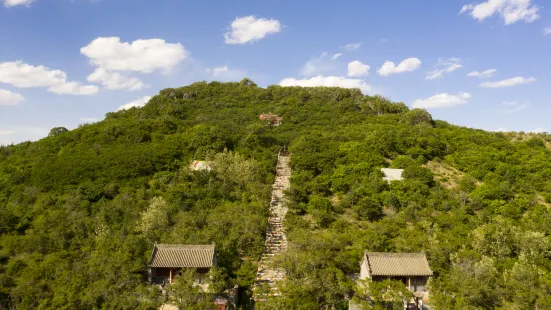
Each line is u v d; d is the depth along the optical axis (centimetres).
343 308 4209
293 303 3809
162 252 4747
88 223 6038
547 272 4778
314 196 6981
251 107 14162
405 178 7662
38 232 5916
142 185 7569
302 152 8769
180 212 6275
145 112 12294
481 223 6025
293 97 14838
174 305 4138
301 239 4997
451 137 10081
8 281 4631
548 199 7250
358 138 9656
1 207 7031
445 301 3912
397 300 3919
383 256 4722
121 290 4053
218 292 4175
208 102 14512
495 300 4278
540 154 9094
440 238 5403
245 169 7506
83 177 7788
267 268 5153
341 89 15100
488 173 7988
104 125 10412
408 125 11038
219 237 5428
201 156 8706
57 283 4306
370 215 6438
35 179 7944
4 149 10294
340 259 4700
